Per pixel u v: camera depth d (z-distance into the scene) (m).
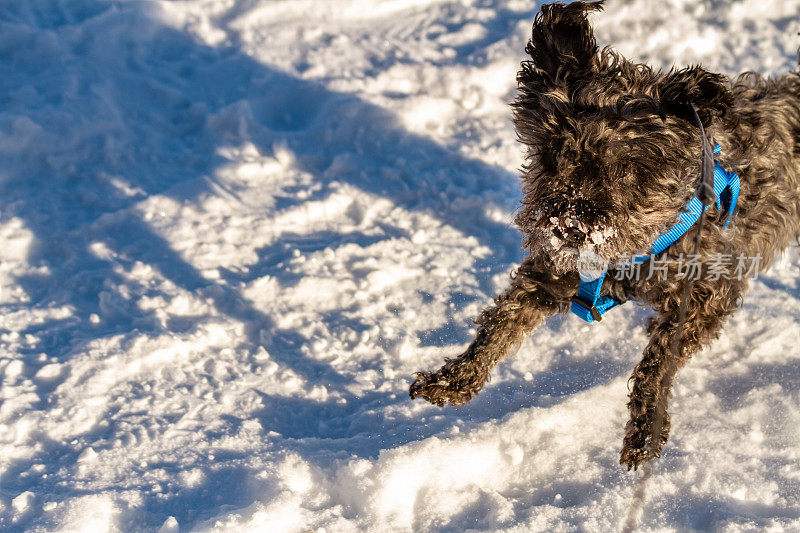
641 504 2.95
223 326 4.26
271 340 4.20
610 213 2.65
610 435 3.37
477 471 3.24
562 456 3.26
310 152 5.88
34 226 5.07
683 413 3.48
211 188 5.44
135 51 7.01
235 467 3.29
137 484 3.21
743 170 3.31
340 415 3.69
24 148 5.74
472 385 3.44
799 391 3.49
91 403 3.70
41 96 6.32
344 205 5.35
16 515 3.03
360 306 4.45
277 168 5.71
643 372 3.22
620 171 2.66
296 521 2.99
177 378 3.90
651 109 2.80
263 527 2.92
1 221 5.09
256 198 5.43
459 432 3.38
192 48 7.17
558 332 4.12
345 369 4.00
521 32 7.17
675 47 6.98
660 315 3.29
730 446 3.24
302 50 7.11
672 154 2.79
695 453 3.20
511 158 5.73
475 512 3.03
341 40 7.23
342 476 3.18
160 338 4.08
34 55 6.87
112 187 5.46
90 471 3.28
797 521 2.81
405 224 5.16
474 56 6.94
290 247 4.97
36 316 4.33
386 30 7.48
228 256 4.88
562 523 2.89
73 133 5.86
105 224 5.09
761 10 7.45
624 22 7.38
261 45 7.18
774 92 3.89
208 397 3.78
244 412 3.69
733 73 6.64
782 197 3.58
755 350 3.83
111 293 4.49
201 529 2.91
